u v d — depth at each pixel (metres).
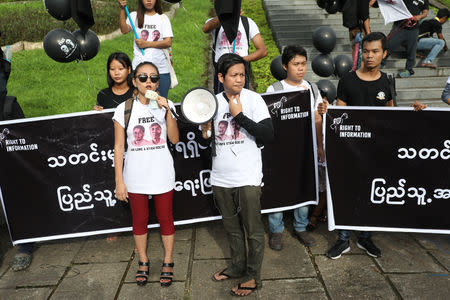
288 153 3.47
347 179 3.34
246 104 2.63
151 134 2.80
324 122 3.27
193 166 3.54
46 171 3.45
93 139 3.43
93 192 3.52
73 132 3.41
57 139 3.41
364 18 6.34
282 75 5.14
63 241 3.72
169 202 2.96
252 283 2.83
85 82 7.80
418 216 3.36
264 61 8.63
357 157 3.31
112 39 10.82
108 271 3.22
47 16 11.37
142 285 3.01
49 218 3.53
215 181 2.75
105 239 3.74
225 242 3.60
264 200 3.49
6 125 3.34
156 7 4.30
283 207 3.51
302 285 2.96
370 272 3.10
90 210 3.55
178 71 8.47
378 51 3.05
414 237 3.62
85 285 3.05
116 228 3.59
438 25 7.03
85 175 3.49
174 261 3.31
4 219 3.99
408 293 2.84
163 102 2.69
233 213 2.81
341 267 3.18
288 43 9.21
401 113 3.20
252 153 2.67
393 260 3.26
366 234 3.42
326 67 5.98
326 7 6.96
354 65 5.48
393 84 3.23
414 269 3.13
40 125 3.37
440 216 3.35
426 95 6.49
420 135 3.23
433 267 3.15
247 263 2.87
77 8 3.68
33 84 7.85
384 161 3.30
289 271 3.14
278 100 3.38
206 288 2.95
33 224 3.52
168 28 4.33
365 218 3.37
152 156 2.82
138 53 4.36
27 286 3.07
